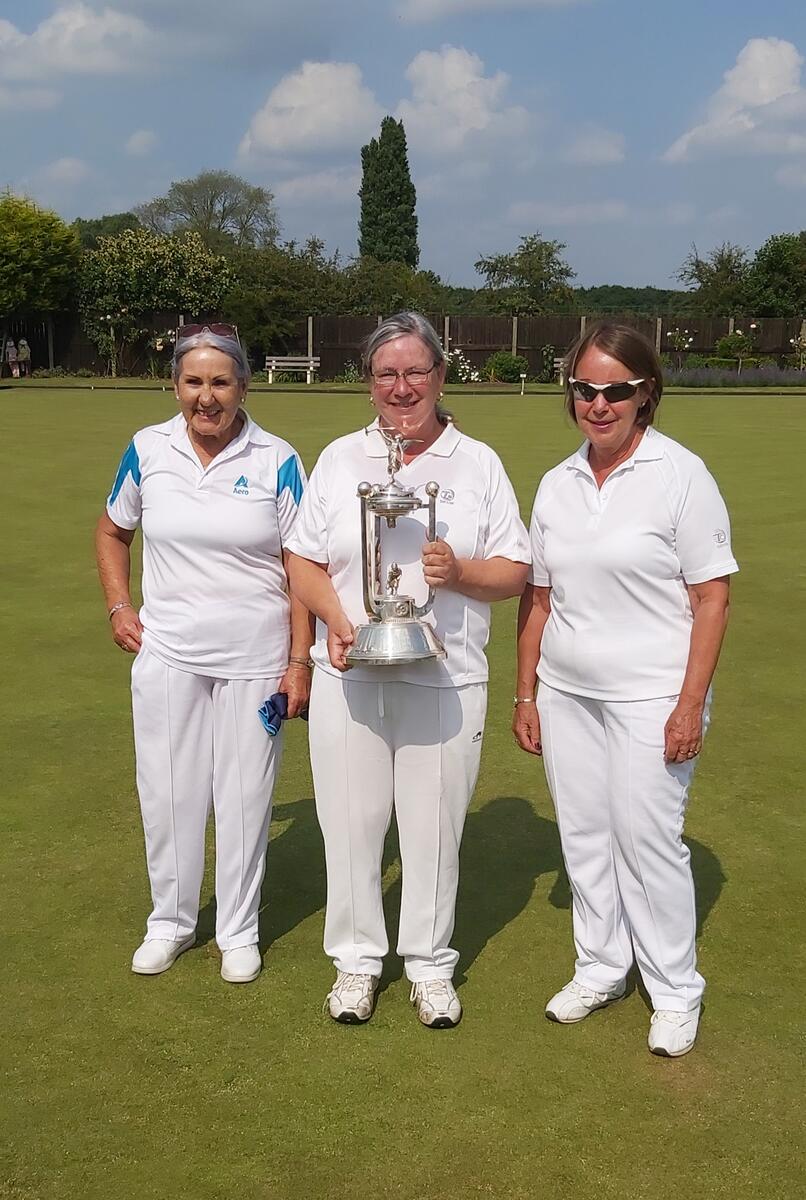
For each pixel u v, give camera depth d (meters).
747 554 8.88
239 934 3.33
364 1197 2.45
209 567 3.18
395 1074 2.87
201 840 3.36
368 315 38.22
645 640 2.89
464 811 3.12
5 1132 2.64
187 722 3.25
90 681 5.91
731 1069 2.90
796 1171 2.54
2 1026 3.06
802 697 5.74
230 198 59.34
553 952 3.47
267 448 3.24
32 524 9.80
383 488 2.80
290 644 3.33
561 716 3.05
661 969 2.99
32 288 32.22
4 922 3.60
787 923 3.64
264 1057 2.93
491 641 6.79
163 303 33.97
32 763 4.85
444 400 25.73
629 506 2.86
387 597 2.88
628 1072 2.88
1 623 6.92
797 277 43.38
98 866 3.97
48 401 23.42
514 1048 2.98
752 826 4.34
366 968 3.16
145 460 3.27
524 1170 2.53
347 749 3.04
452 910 3.16
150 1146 2.60
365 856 3.11
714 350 36.03
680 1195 2.46
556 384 33.06
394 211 63.41
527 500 10.70
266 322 35.34
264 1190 2.46
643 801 2.90
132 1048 2.96
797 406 23.94
